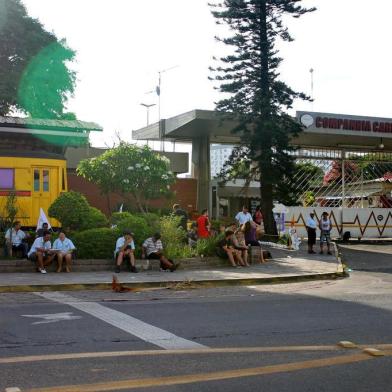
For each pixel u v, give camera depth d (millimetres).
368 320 9258
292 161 28641
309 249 22734
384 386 5781
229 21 28672
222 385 5746
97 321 9023
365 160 37562
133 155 25172
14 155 19766
